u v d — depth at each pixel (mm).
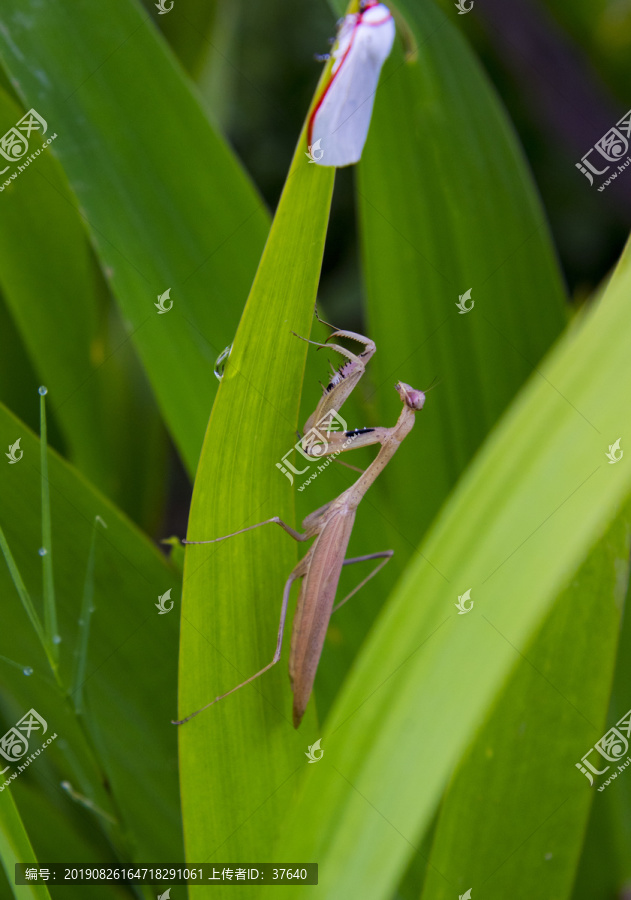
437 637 338
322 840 343
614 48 554
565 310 458
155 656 428
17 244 449
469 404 457
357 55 367
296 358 387
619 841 437
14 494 414
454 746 326
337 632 443
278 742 399
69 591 421
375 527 445
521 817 400
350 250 830
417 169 447
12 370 472
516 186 454
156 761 429
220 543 390
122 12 425
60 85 422
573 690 396
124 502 494
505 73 637
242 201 434
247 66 801
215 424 382
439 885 401
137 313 426
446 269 452
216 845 394
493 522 334
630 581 434
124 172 426
